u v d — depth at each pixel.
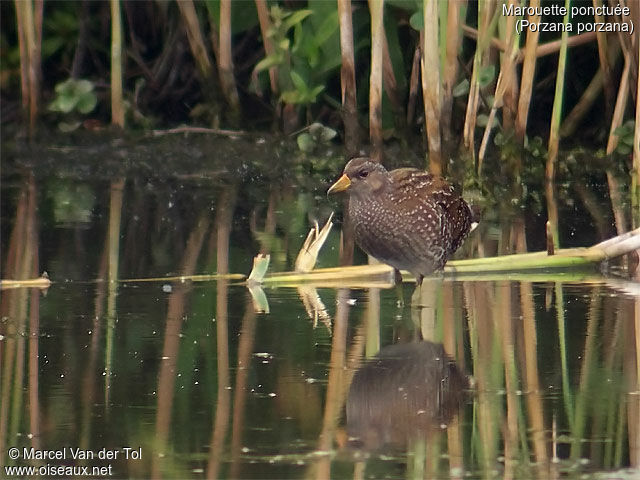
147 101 16.61
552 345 8.42
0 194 14.05
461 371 7.94
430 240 9.62
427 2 13.08
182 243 11.79
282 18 15.10
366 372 7.92
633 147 14.33
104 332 8.84
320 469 6.39
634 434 6.81
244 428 6.97
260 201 13.80
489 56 14.20
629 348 8.34
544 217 12.64
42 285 10.23
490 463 6.46
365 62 15.75
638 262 10.98
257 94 15.75
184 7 15.79
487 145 14.93
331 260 11.12
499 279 10.41
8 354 8.31
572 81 15.79
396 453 6.60
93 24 16.73
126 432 6.91
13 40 16.67
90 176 15.12
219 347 8.48
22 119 16.19
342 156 15.30
